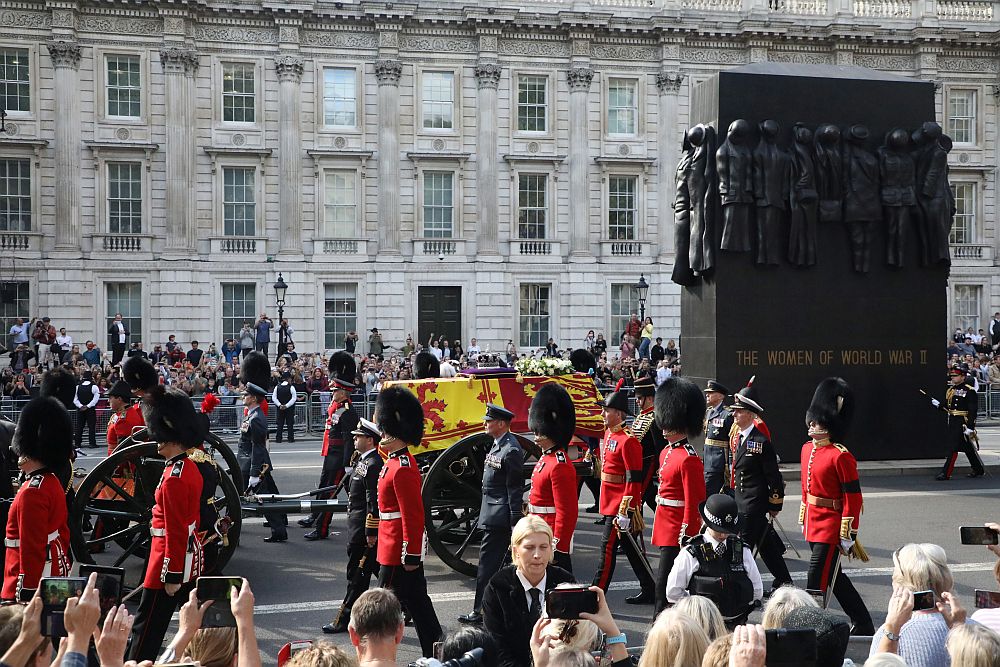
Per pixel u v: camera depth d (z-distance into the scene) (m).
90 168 43.84
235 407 30.81
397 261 46.47
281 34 45.09
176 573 8.54
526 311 48.06
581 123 47.97
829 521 10.45
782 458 20.47
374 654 6.23
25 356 37.19
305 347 45.78
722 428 14.30
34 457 8.64
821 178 20.53
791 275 20.53
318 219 46.03
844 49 49.44
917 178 21.08
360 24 46.12
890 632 6.27
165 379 32.06
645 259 48.72
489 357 39.84
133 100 44.34
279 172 45.56
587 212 48.22
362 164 46.31
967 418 20.53
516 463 10.93
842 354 20.80
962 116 51.72
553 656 5.66
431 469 13.09
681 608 6.29
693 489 10.17
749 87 20.42
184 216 44.50
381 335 46.41
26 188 43.56
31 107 43.25
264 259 45.41
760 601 8.83
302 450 27.17
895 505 17.77
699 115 21.48
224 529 9.74
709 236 20.28
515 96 47.78
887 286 21.03
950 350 43.94
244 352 41.81
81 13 43.41
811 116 20.70
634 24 47.94
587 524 16.72
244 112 45.53
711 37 48.66
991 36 50.53
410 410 9.79
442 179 47.34
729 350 20.22
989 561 13.89
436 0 46.25
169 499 8.59
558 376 14.36
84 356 39.25
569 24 47.22
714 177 20.38
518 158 47.16
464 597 12.30
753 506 11.91
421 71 46.94
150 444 11.89
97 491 13.24
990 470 21.44
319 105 46.00
